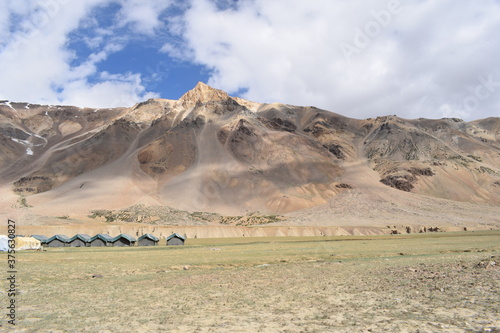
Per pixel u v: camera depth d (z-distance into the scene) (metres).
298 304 22.28
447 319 17.44
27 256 66.12
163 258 63.25
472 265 36.38
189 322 18.20
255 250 81.75
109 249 92.31
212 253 74.19
